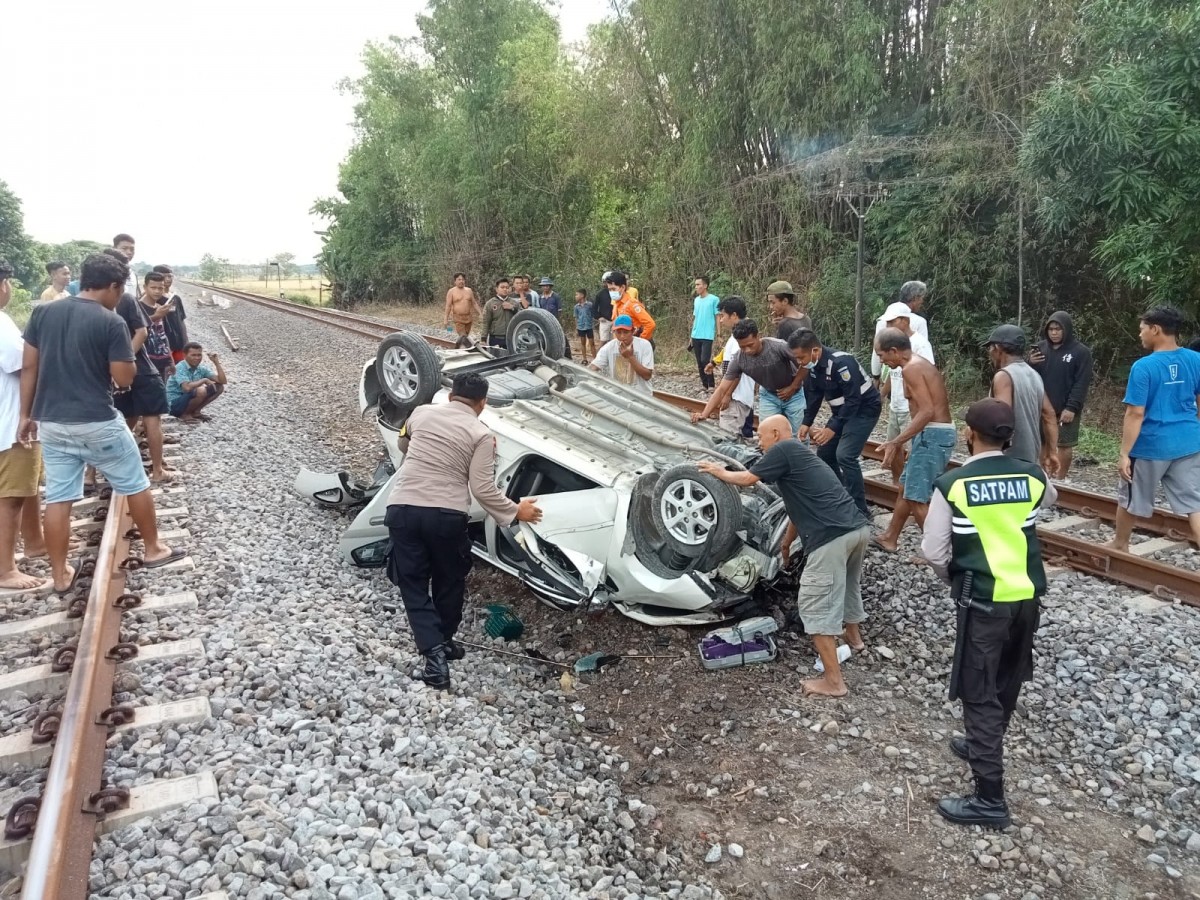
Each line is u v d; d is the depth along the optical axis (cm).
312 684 440
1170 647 511
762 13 1478
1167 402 589
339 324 2383
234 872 293
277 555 631
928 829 386
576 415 644
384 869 307
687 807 411
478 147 2700
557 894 321
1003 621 370
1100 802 403
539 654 552
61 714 400
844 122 1470
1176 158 887
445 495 471
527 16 2845
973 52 1284
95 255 525
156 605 513
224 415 1113
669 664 536
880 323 737
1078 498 762
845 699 488
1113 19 941
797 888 357
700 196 1781
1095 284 1223
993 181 1227
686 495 512
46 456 529
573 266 2494
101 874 295
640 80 1900
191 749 372
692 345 1345
